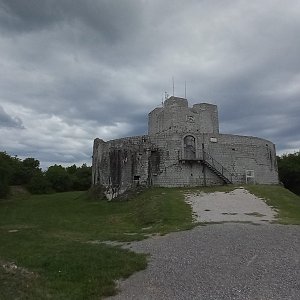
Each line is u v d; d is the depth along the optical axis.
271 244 16.84
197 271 13.52
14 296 11.01
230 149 45.44
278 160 67.19
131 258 15.60
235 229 20.61
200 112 50.34
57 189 78.94
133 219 30.62
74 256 16.20
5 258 17.23
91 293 11.66
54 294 11.55
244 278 12.55
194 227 22.17
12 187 73.44
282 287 11.60
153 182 43.69
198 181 43.88
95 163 50.28
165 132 48.78
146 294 11.57
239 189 38.56
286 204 32.19
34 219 33.72
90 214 35.94
